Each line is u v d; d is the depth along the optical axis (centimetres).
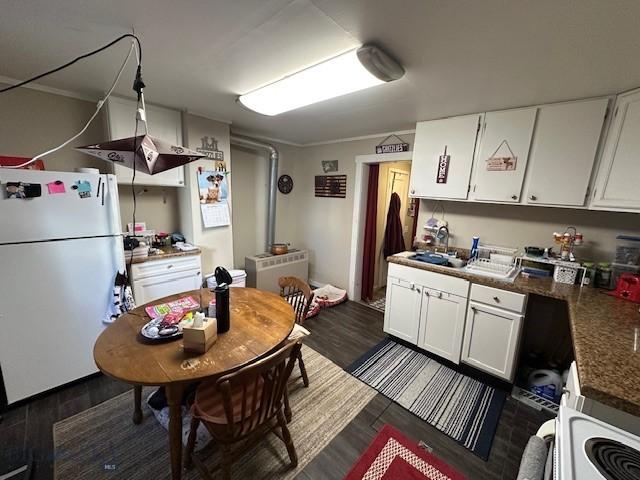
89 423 166
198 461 127
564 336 223
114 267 203
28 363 176
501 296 198
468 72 158
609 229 200
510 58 140
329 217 400
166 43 142
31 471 137
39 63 172
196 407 126
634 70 142
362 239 375
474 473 144
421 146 260
